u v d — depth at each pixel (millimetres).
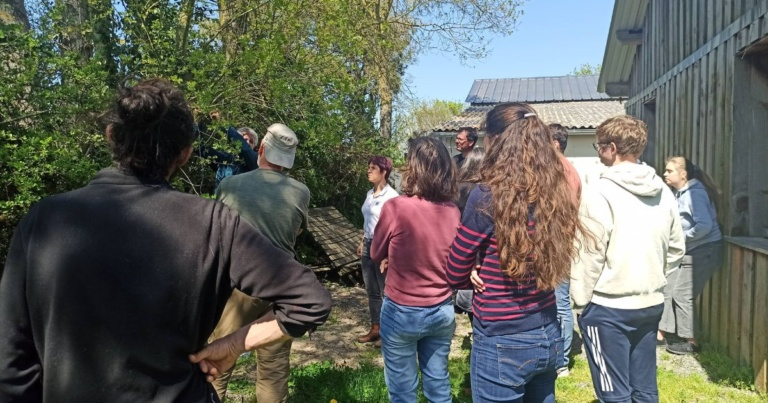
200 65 4562
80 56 4012
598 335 2615
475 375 2150
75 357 1164
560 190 2020
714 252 4664
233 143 4020
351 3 7035
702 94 5469
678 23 6598
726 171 4746
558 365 2164
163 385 1216
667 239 2639
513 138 2049
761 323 3896
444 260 2633
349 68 7238
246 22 5316
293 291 1290
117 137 1308
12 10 4551
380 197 4809
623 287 2533
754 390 3949
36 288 1180
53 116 3656
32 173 3309
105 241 1194
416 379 2799
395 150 10375
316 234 7711
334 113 5883
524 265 1971
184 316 1229
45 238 1205
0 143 3402
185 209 1281
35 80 3730
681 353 4801
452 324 2760
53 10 4020
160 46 4492
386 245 2734
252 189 2795
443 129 14070
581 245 2297
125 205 1241
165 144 1320
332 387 3775
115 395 1170
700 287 4758
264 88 4922
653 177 2590
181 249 1230
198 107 4086
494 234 2043
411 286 2646
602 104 16594
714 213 4684
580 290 2576
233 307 2629
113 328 1171
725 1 4941
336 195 10078
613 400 2590
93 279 1173
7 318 1190
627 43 8961
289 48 5176
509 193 1971
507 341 2053
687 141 5973
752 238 4402
